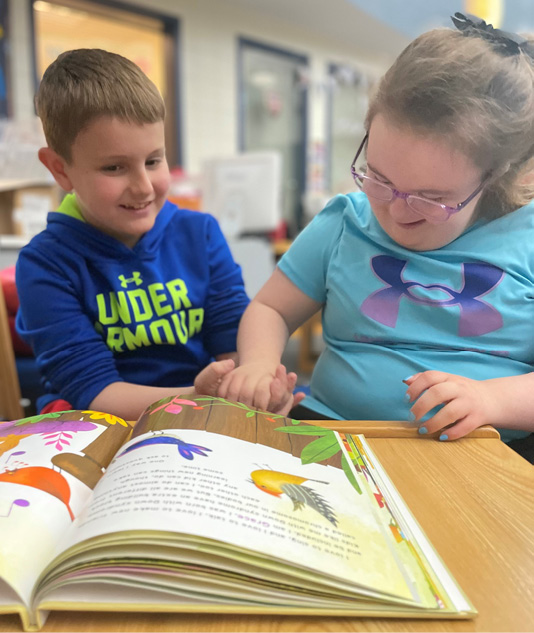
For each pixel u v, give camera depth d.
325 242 0.85
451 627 0.31
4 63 3.68
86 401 0.82
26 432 0.51
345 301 0.79
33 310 0.87
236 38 5.31
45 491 0.40
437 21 0.76
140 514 0.34
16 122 2.02
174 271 0.98
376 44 6.52
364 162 0.69
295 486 0.41
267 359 0.75
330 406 0.81
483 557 0.37
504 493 0.46
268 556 0.32
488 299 0.72
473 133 0.57
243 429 0.50
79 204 0.92
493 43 0.62
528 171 0.69
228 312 1.02
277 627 0.31
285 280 0.87
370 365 0.75
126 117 0.78
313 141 6.44
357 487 0.43
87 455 0.46
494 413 0.60
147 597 0.32
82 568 0.32
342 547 0.35
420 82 0.58
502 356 0.72
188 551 0.33
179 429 0.48
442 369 0.71
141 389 0.81
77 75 0.79
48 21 4.36
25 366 1.39
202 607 0.31
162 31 4.80
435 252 0.74
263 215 2.90
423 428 0.57
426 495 0.45
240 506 0.36
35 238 0.93
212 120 5.24
